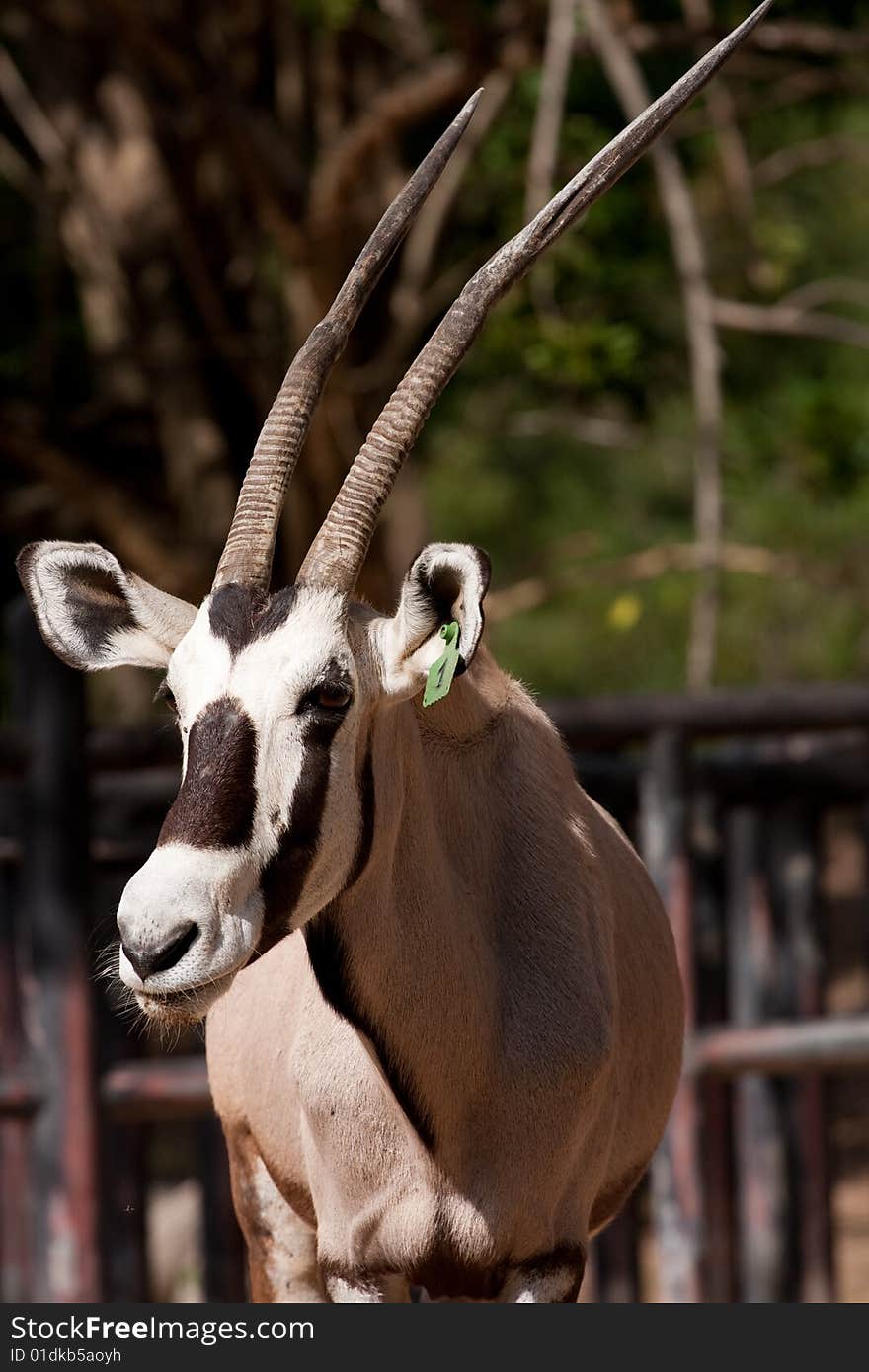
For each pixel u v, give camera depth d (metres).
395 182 29.81
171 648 9.05
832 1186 17.66
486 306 9.16
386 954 8.86
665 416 42.31
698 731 16.28
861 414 26.75
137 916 7.72
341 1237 9.46
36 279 31.25
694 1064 16.20
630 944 10.27
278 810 8.12
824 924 17.69
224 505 30.61
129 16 23.48
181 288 30.92
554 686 46.91
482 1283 9.34
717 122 26.36
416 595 8.36
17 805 15.12
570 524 47.59
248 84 30.44
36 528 34.56
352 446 27.17
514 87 26.31
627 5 24.28
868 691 16.80
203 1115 15.53
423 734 9.28
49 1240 14.99
